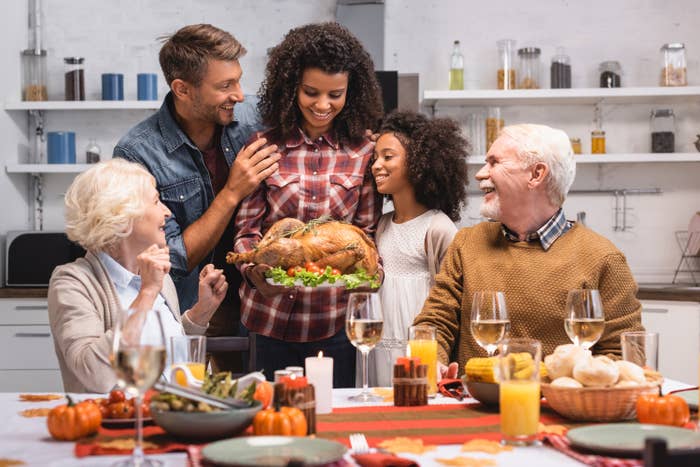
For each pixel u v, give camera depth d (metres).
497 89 5.10
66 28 5.35
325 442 1.35
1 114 4.96
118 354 1.34
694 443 1.37
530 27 5.30
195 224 2.87
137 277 2.18
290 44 2.83
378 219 3.00
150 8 5.34
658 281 5.29
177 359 1.74
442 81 5.30
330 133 2.91
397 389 1.83
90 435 1.54
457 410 1.77
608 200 5.32
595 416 1.62
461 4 5.30
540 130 2.30
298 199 2.85
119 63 5.35
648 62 5.27
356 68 2.87
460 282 2.40
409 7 5.31
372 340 1.85
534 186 2.27
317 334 2.86
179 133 3.03
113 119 5.39
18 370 4.77
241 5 5.34
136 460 1.31
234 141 3.09
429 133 2.90
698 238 5.14
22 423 1.67
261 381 1.66
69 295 2.06
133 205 2.12
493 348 1.87
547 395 1.67
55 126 5.39
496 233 2.39
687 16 5.26
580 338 1.84
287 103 2.86
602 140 5.07
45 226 5.42
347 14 5.08
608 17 5.27
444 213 2.96
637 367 1.66
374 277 2.70
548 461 1.36
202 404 1.49
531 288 2.26
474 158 4.97
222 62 2.92
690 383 4.53
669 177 5.30
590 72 5.28
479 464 1.33
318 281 2.54
